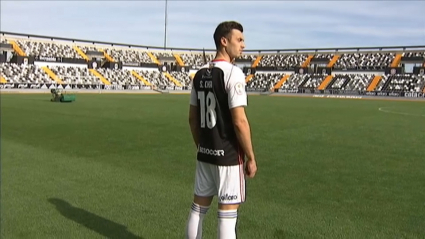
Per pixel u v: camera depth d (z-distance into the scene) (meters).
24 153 9.37
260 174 7.41
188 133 12.83
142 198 5.87
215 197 5.93
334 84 58.06
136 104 28.16
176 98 38.97
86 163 8.34
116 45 69.31
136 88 60.56
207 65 3.31
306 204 5.62
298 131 13.62
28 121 15.95
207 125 3.26
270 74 67.19
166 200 5.78
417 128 14.89
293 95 55.88
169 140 11.41
